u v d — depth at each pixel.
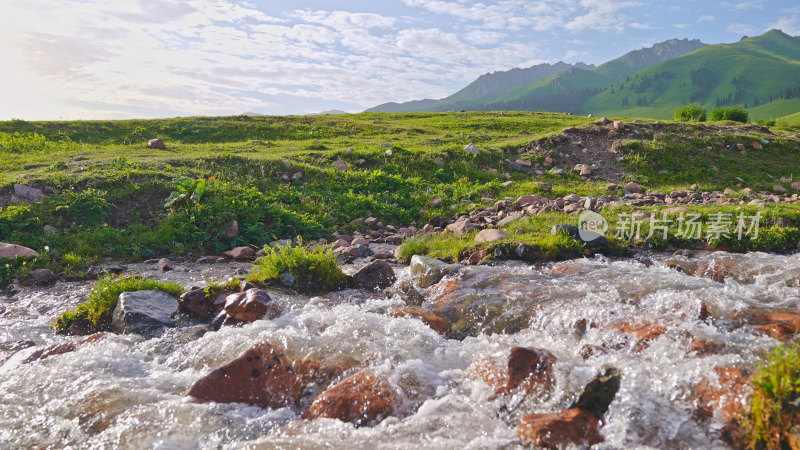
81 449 3.93
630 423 3.63
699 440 3.46
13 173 14.87
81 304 7.65
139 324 6.59
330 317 6.31
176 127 27.81
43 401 4.68
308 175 16.98
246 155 18.52
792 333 4.56
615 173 20.30
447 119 34.50
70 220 12.05
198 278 9.46
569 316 5.70
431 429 3.88
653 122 26.41
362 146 21.25
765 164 21.89
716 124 29.25
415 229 14.05
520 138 25.53
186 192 13.33
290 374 4.74
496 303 6.56
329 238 13.14
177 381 5.07
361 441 3.76
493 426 3.91
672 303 5.57
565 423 3.61
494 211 14.90
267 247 8.56
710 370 3.94
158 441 3.93
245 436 4.04
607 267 8.04
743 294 6.14
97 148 22.36
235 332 5.87
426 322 6.29
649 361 4.43
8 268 9.52
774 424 3.25
